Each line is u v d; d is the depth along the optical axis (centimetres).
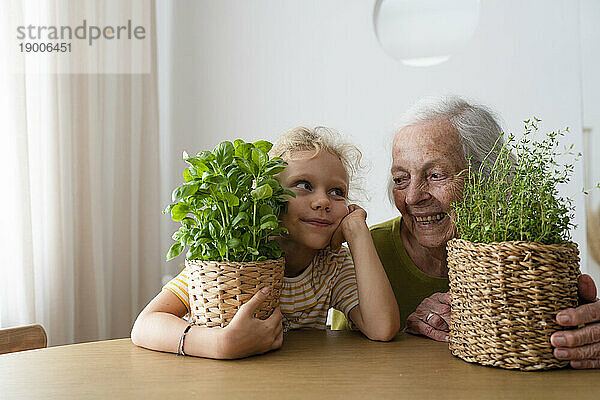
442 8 212
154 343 91
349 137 247
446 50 212
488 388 72
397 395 70
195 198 89
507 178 95
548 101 221
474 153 111
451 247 86
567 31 218
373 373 80
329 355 90
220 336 86
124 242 235
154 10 247
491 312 79
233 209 88
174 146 272
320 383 75
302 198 101
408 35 216
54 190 202
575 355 77
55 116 202
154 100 247
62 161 205
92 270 215
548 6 221
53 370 82
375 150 244
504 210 81
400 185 118
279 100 258
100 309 216
